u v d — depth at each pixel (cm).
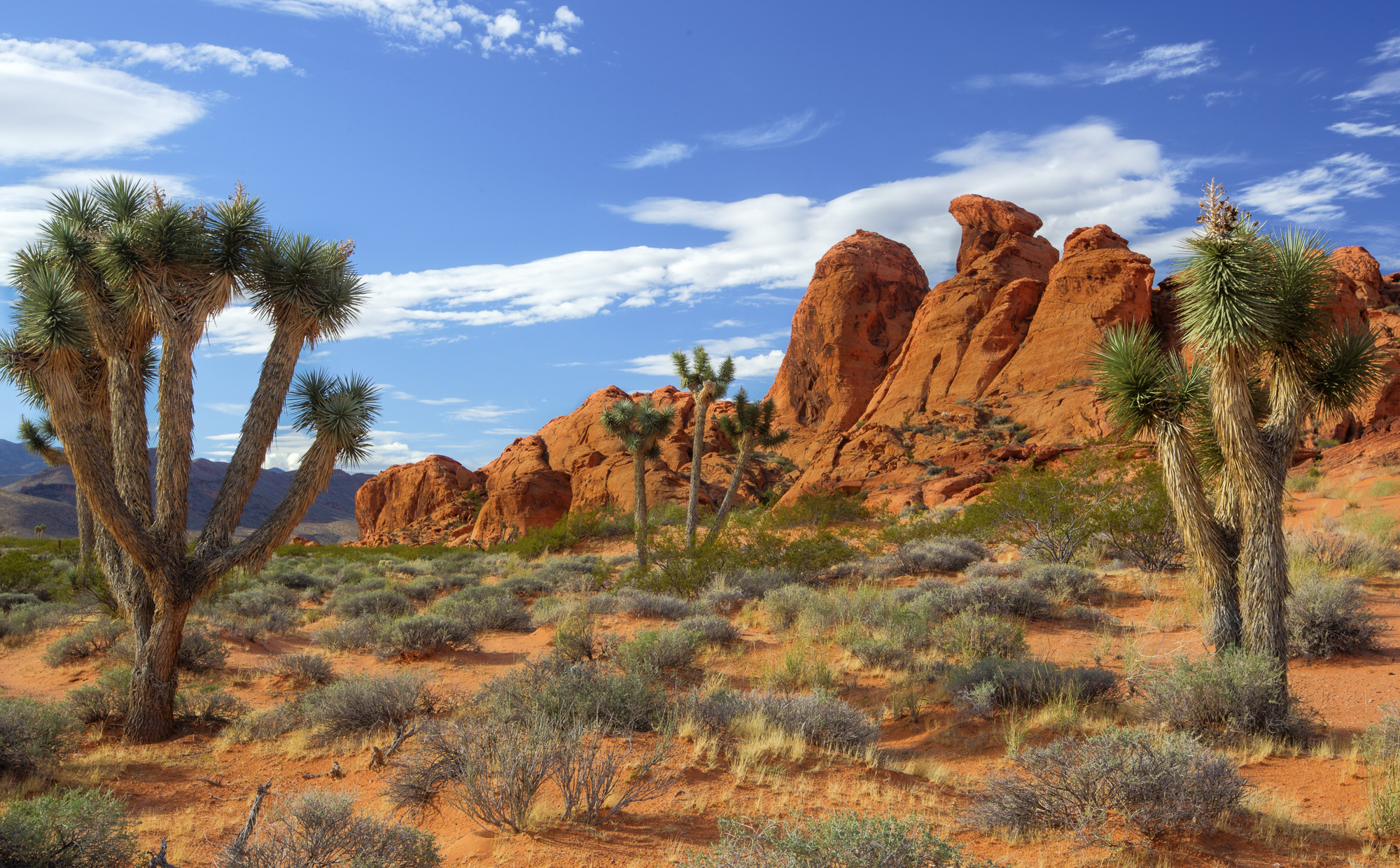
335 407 855
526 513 7131
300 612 1822
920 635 1070
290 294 870
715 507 6109
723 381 3109
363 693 826
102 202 873
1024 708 788
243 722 849
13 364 743
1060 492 1741
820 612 1281
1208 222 712
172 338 840
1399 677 799
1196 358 779
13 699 851
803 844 369
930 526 2245
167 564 823
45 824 450
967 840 513
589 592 2016
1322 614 882
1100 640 1024
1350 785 568
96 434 927
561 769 552
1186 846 478
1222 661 697
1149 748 517
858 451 5850
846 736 718
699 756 673
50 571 2261
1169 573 1438
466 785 548
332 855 441
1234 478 727
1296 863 456
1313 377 721
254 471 877
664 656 1052
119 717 886
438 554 4441
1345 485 2416
